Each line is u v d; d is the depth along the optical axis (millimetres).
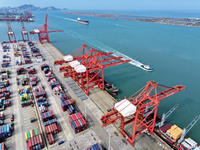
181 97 86188
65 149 50531
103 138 55562
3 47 158125
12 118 63438
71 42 194875
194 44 186375
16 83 92312
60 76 101938
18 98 78000
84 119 64500
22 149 51344
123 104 52625
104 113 68438
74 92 84062
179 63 131250
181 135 56656
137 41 198500
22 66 116812
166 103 81125
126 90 92312
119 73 113812
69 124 61750
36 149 50500
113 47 172500
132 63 131375
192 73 113938
